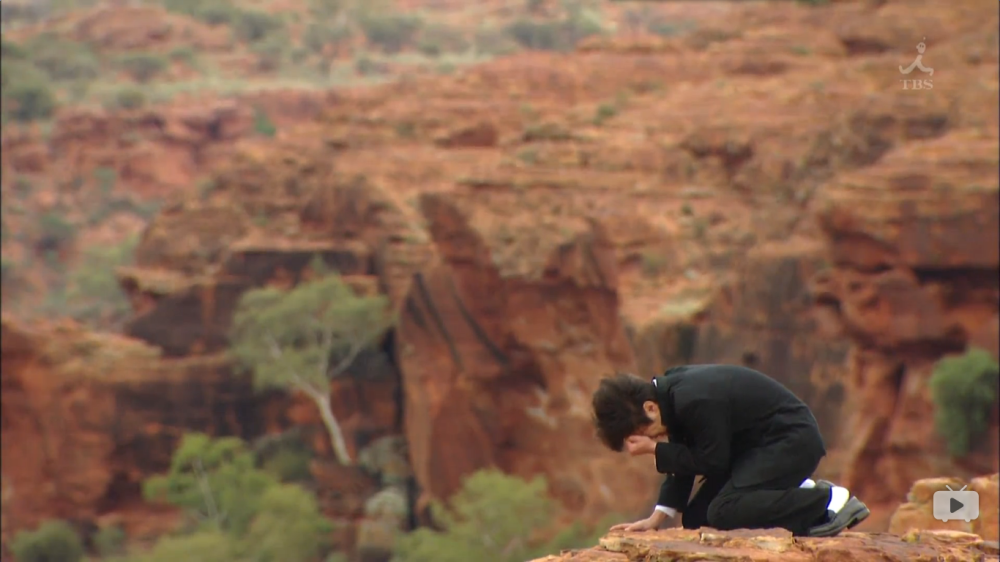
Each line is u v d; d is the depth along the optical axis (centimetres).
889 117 4584
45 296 15062
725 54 8269
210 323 7300
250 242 7669
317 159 8738
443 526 5459
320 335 6650
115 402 6469
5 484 6462
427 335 5747
